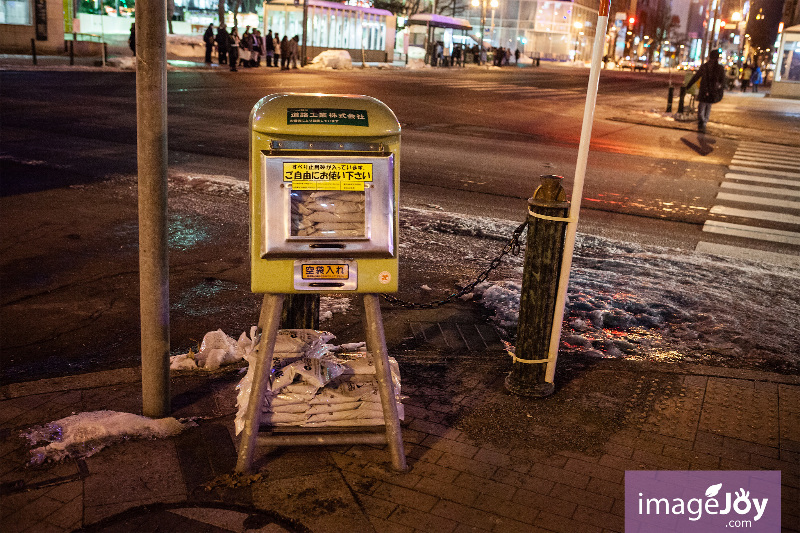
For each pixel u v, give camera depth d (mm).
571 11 87562
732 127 22375
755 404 4336
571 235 4094
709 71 19656
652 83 54188
